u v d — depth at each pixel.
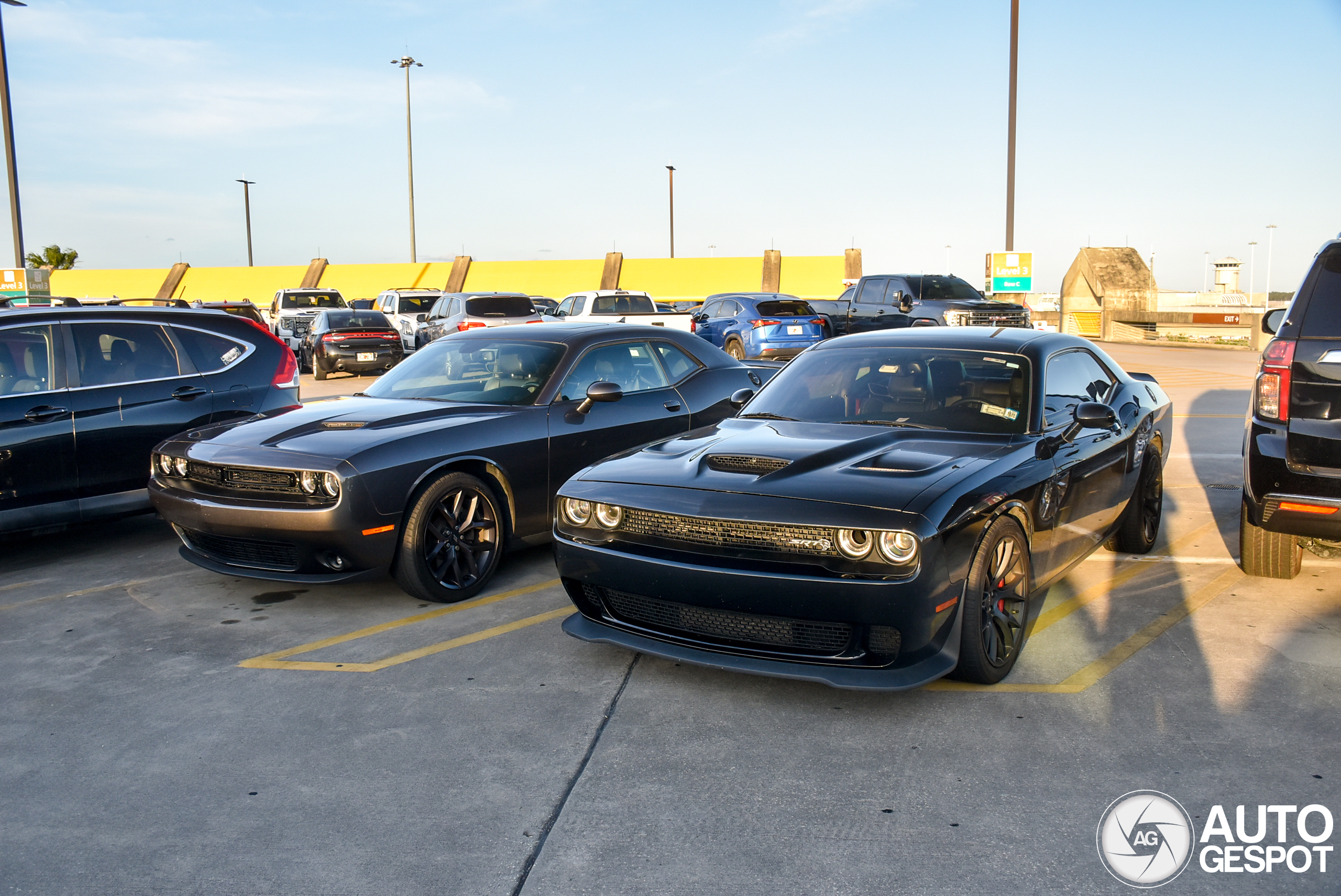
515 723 3.45
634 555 3.60
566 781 3.03
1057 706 3.51
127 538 6.59
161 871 2.57
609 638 3.76
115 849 2.68
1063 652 4.06
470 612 4.75
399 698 3.69
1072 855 2.57
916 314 18.47
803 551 3.30
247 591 5.21
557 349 5.75
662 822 2.77
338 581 4.52
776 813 2.81
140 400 6.11
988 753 3.16
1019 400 4.32
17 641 4.43
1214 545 5.80
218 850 2.67
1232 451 9.14
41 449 5.67
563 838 2.70
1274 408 4.20
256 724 3.47
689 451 4.10
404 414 5.10
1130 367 17.98
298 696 3.72
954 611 3.40
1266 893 2.40
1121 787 2.92
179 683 3.88
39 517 5.69
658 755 3.19
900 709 3.52
